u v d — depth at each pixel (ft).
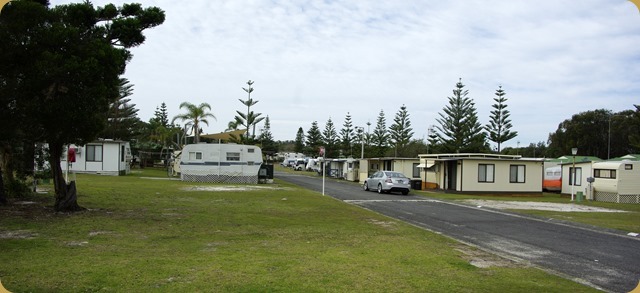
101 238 29.07
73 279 19.43
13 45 33.19
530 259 27.71
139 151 161.38
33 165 53.72
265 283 19.54
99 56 36.99
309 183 111.86
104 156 104.06
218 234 32.12
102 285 18.71
